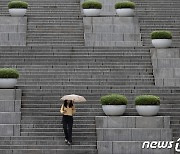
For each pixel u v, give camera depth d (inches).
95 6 2962.6
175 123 2218.3
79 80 2544.3
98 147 2071.9
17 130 2182.6
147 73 2613.2
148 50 2694.4
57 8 3102.9
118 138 2095.2
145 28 2957.7
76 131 2161.7
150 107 2133.4
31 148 2085.4
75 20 2970.0
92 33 2888.8
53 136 2148.1
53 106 2306.8
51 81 2519.7
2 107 2239.2
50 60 2645.2
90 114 2255.2
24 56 2655.0
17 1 2950.3
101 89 2433.6
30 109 2273.6
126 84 2559.1
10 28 2881.4
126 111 2266.2
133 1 3179.1
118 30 2915.8
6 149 2073.1
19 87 2404.0
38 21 2952.8
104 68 2613.2
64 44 2874.0
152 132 2096.5
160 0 3196.4
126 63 2652.6
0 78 2283.5
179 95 2400.3
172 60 2628.0
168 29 2974.9
